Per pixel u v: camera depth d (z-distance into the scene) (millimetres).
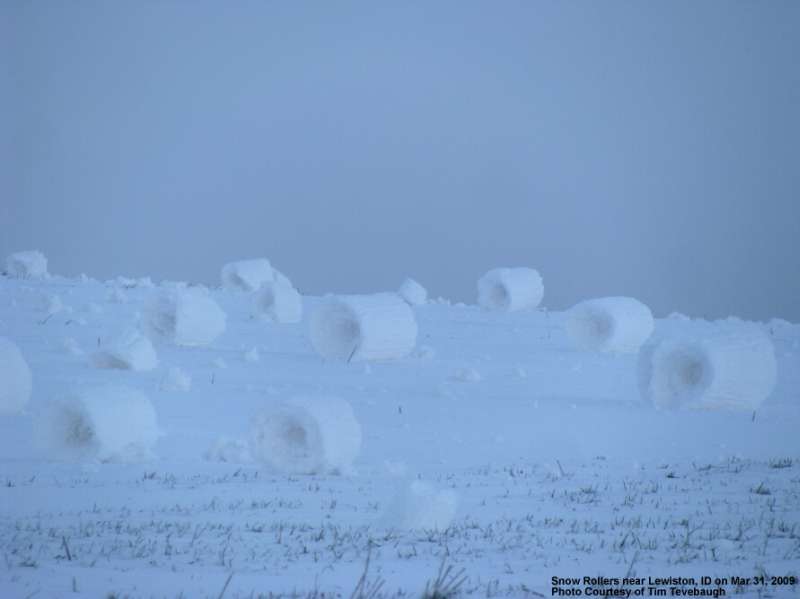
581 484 65875
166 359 122562
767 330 172125
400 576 42906
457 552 47531
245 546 47875
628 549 48594
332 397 71500
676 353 100688
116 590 39781
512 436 85312
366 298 128750
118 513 55219
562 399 104688
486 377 117812
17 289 175875
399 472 69688
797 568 45344
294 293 163875
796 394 112562
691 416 96312
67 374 108062
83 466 68562
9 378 88188
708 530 52938
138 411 72500
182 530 51031
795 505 59719
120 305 163375
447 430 87250
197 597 39156
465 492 62875
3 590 39344
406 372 119875
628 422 92562
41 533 50000
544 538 50656
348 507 58250
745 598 40750
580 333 143875
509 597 40156
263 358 126562
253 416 70438
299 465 69375
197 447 77688
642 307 143625
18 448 75000
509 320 173250
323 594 39625
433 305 194625
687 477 68625
